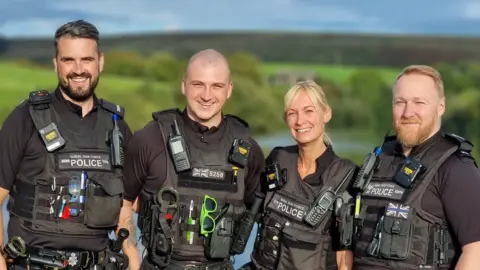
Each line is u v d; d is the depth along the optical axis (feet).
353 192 15.37
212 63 15.31
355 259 14.70
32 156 14.79
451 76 153.69
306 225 15.75
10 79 146.30
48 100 15.06
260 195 16.25
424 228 13.94
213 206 15.55
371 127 150.82
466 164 13.78
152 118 16.16
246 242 15.81
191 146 15.69
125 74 172.76
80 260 14.97
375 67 220.23
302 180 16.06
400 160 14.75
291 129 16.12
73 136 15.10
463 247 13.57
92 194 14.97
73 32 14.83
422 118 14.26
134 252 16.61
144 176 15.72
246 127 16.33
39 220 14.76
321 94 15.98
